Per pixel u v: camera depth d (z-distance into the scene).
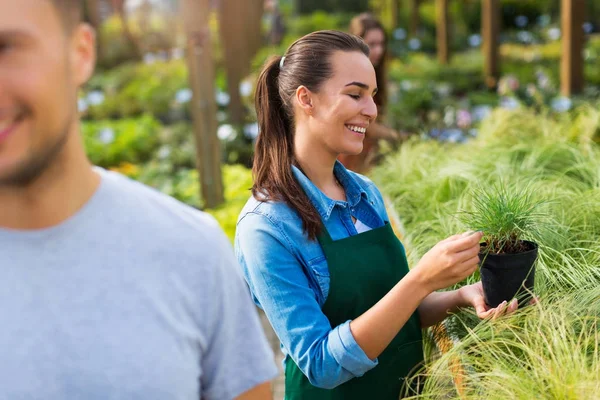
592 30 19.36
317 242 1.87
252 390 1.21
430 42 20.23
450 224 2.88
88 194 1.08
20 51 0.94
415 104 9.66
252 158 2.22
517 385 1.72
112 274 1.07
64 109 0.99
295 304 1.79
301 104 1.92
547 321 1.89
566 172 3.62
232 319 1.17
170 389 1.08
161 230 1.11
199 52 5.87
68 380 1.04
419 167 3.98
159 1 19.80
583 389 1.63
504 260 1.86
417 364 2.04
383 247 1.95
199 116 5.99
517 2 20.91
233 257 1.21
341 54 1.90
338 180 2.05
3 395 1.02
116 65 18.52
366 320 1.73
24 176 0.98
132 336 1.06
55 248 1.05
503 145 4.14
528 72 13.20
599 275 2.28
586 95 7.80
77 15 1.01
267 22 21.28
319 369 1.75
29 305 1.04
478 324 2.04
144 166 8.50
